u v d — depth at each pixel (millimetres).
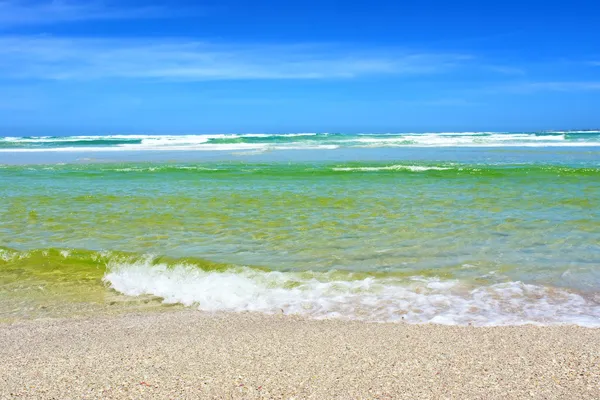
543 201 14477
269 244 9969
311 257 9102
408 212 13055
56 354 5199
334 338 5582
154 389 4285
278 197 15656
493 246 9688
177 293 7551
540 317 6344
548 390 4160
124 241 10266
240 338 5641
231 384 4367
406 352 5090
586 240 10000
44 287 7875
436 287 7527
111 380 4477
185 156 33125
